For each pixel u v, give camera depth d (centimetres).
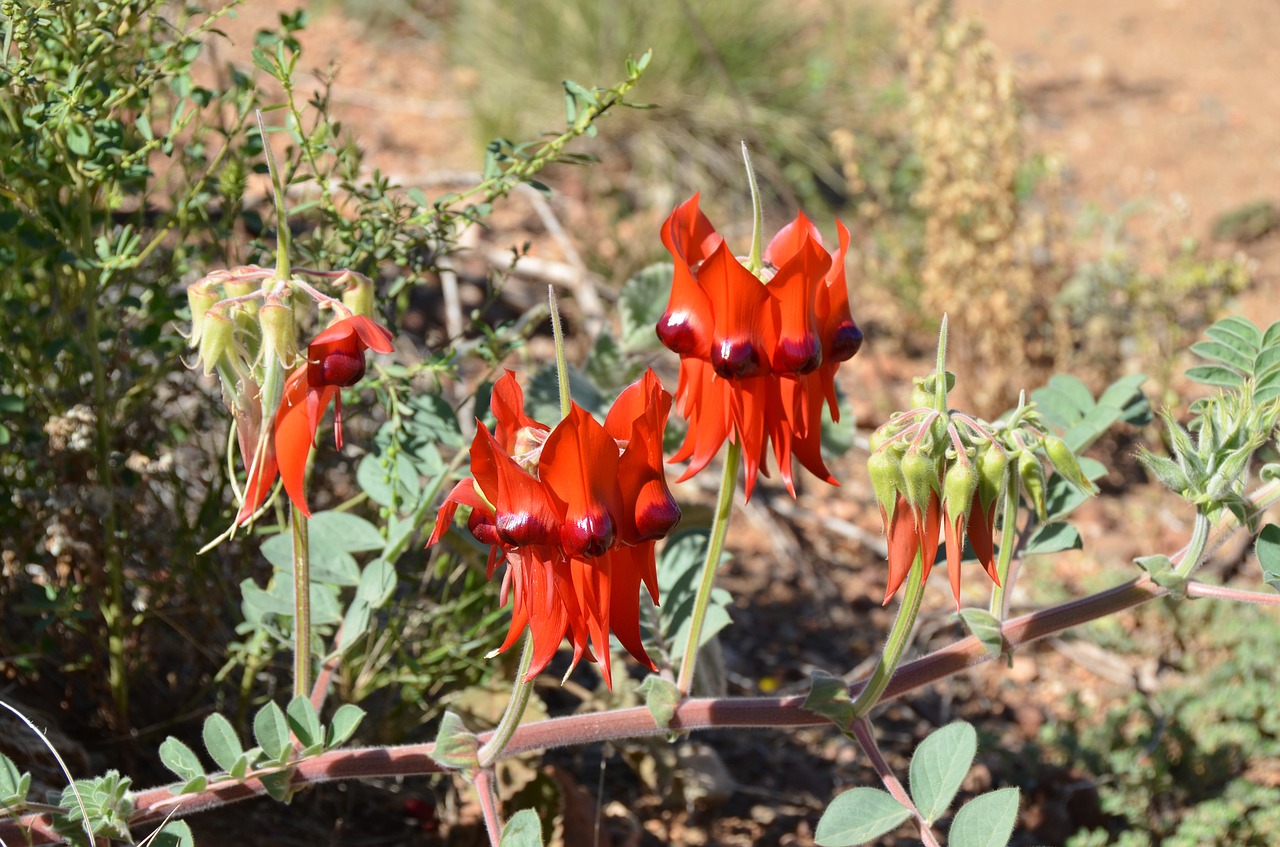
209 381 109
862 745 89
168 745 89
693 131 228
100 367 101
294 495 84
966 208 171
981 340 178
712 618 95
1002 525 89
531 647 85
